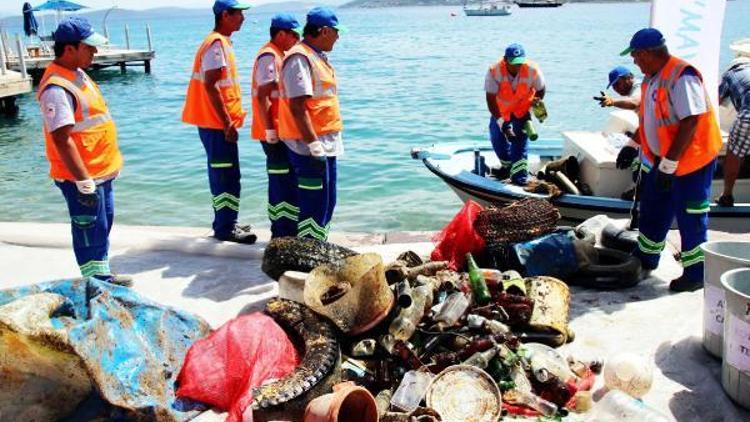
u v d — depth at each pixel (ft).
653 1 19.75
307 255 16.10
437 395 12.28
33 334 11.33
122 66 126.62
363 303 13.82
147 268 19.77
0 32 98.27
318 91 17.93
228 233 21.56
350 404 11.50
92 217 16.53
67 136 15.53
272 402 11.64
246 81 99.96
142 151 53.62
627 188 25.63
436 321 14.14
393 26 391.04
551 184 25.99
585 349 14.51
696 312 15.84
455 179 27.96
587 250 17.69
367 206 37.52
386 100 74.13
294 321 14.01
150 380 12.42
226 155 20.86
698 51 19.72
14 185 47.06
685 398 12.70
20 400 11.93
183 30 553.23
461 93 77.61
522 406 12.39
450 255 17.70
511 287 15.35
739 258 13.70
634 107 26.78
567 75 88.38
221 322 16.21
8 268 20.34
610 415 11.85
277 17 19.80
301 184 18.38
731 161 23.63
